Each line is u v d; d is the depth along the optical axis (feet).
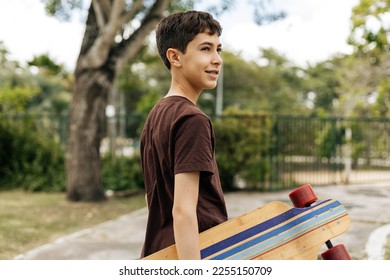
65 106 121.29
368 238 21.12
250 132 37.50
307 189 6.48
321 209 6.31
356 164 44.50
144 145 6.62
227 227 5.92
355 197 33.83
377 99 53.01
